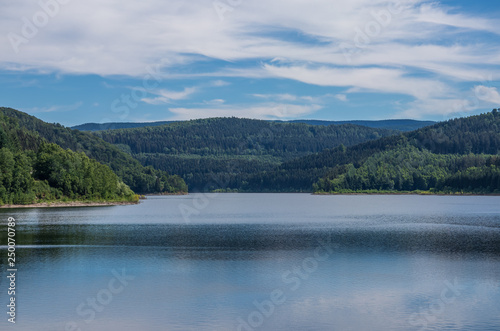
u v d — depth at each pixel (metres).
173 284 50.66
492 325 37.78
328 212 180.50
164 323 38.47
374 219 140.25
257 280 52.56
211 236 94.00
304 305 43.28
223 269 58.47
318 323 38.59
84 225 117.25
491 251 71.25
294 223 127.81
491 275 54.34
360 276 54.22
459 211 176.75
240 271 57.28
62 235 94.00
